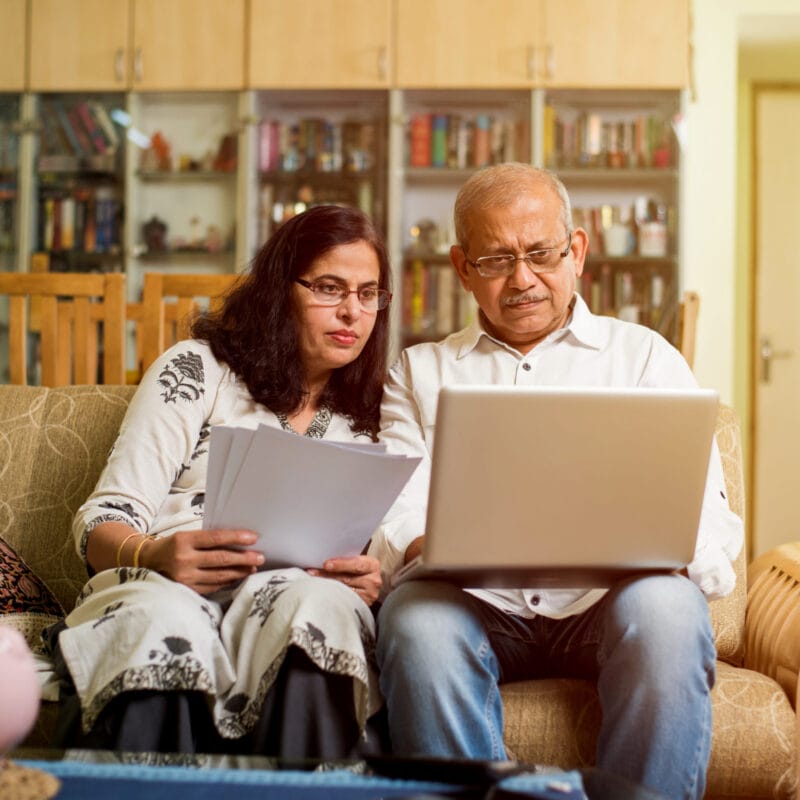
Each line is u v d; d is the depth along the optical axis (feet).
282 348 5.54
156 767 3.30
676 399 4.13
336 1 14.58
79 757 3.41
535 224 5.44
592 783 3.33
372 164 14.92
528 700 4.82
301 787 3.18
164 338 9.15
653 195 14.85
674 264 14.56
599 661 4.69
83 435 6.42
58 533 6.22
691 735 4.31
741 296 17.54
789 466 17.42
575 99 14.56
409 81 14.48
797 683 4.90
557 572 4.45
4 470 6.36
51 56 14.96
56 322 8.91
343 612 4.39
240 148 14.92
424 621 4.49
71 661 4.24
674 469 4.23
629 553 4.38
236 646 4.51
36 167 15.28
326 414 5.71
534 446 4.09
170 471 5.30
